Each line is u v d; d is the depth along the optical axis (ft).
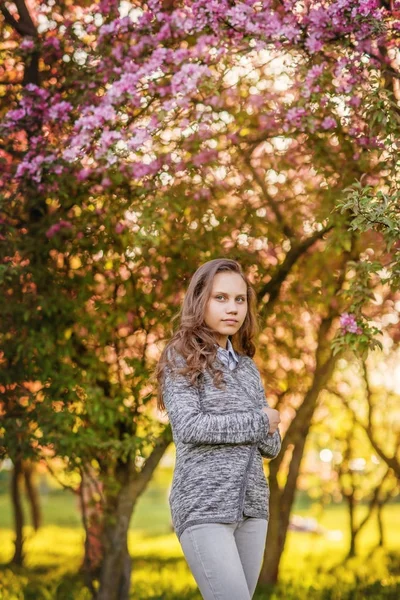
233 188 17.88
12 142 17.37
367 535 52.54
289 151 17.53
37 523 48.37
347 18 14.15
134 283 18.10
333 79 14.97
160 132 16.11
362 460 34.42
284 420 27.68
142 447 17.67
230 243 18.25
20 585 26.20
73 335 18.25
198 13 14.67
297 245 18.29
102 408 17.72
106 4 16.61
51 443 17.22
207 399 9.35
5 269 16.19
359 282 13.97
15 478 34.45
